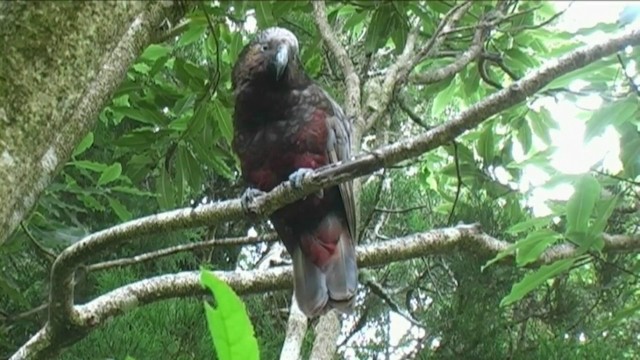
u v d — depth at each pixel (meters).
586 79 4.34
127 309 4.11
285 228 4.71
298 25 6.55
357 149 5.60
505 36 6.39
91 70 2.19
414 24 6.49
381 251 4.51
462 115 3.19
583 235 4.20
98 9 2.19
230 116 5.23
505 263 4.96
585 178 4.09
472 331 5.68
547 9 6.30
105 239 3.63
